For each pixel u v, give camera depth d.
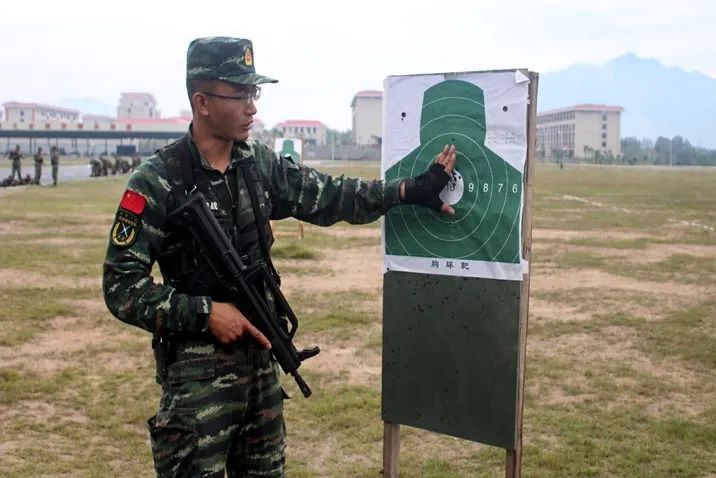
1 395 5.89
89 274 11.32
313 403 5.79
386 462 3.74
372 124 123.38
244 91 2.79
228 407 2.79
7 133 92.25
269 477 2.98
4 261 12.38
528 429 5.30
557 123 149.12
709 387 6.23
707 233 17.48
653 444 5.02
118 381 6.30
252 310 2.82
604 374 6.56
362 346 7.46
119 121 102.00
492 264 3.33
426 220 3.49
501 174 3.28
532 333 8.00
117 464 4.73
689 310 9.07
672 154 125.25
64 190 32.09
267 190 2.99
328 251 14.36
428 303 3.52
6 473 4.54
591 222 20.25
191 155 2.82
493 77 3.27
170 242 2.83
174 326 2.68
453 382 3.49
